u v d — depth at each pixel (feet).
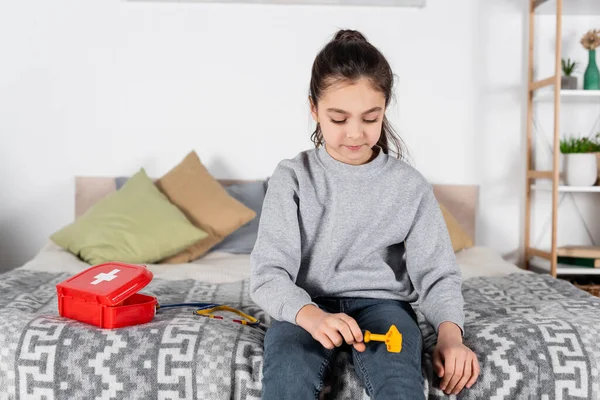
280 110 9.36
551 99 9.30
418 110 9.41
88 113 9.31
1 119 9.32
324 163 4.28
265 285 3.87
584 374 4.09
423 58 9.36
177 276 6.72
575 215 9.59
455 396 3.97
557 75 8.34
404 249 4.45
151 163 9.37
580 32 9.38
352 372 3.94
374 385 3.47
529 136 9.26
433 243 4.22
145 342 4.17
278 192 4.23
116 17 9.22
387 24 9.32
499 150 9.48
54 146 9.35
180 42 9.27
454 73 9.39
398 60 9.36
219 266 7.47
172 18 9.23
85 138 9.34
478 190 9.50
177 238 7.64
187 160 8.91
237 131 9.37
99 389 4.09
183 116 9.34
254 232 8.55
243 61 9.30
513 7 9.34
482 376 4.02
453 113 9.43
